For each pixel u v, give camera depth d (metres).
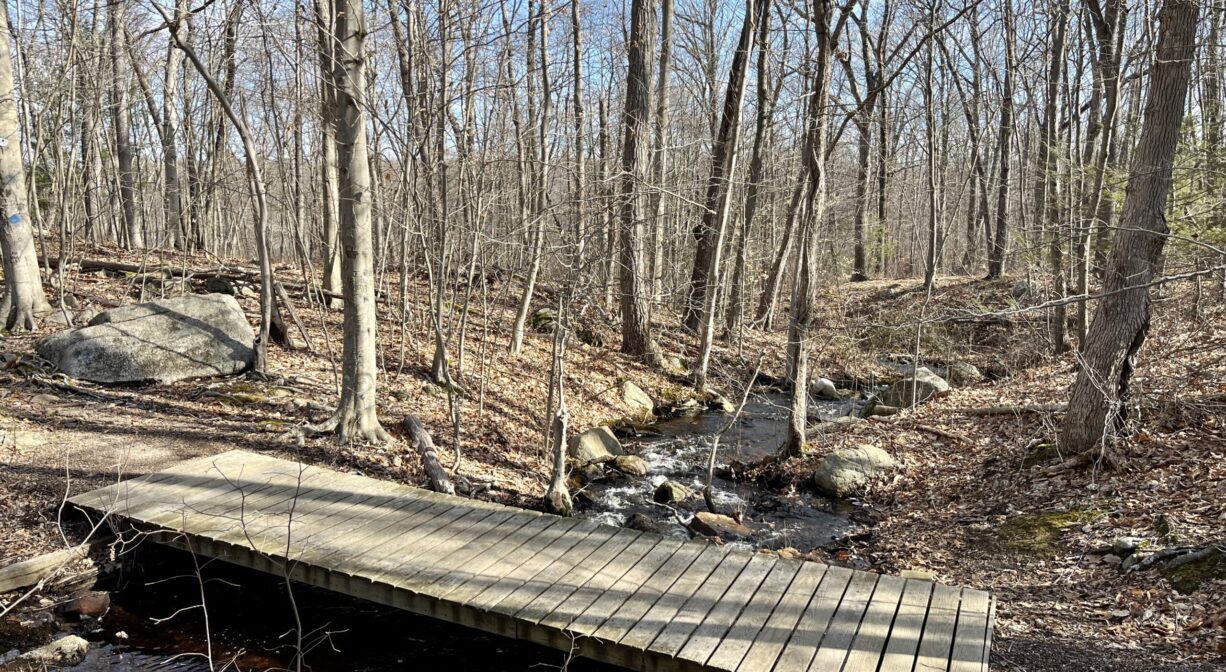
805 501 9.91
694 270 18.38
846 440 11.58
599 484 10.54
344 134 8.42
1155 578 6.16
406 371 12.28
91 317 12.30
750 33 14.17
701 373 15.80
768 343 19.22
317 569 6.05
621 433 12.93
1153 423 8.84
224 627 6.17
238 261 19.08
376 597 5.85
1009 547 7.51
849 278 28.25
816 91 9.90
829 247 25.72
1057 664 5.02
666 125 17.89
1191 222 11.34
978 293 20.91
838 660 4.77
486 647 6.04
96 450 8.26
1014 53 19.12
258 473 7.99
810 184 10.30
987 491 9.05
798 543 8.55
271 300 12.32
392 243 18.11
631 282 16.22
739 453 12.13
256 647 5.90
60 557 6.20
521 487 9.37
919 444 11.06
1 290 12.93
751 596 5.64
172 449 8.55
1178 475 7.70
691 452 12.23
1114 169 13.86
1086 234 13.12
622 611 5.40
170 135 20.67
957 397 13.01
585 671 5.61
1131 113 18.06
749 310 22.28
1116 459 8.23
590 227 11.87
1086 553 6.96
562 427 8.94
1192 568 6.05
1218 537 6.37
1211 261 10.97
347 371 9.12
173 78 20.64
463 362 13.09
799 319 10.95
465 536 6.70
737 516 9.31
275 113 14.04
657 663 4.91
